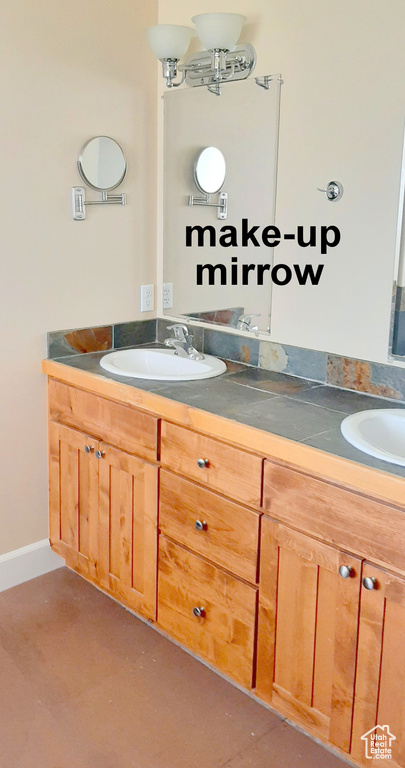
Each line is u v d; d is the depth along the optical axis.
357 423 1.81
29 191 2.38
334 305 2.22
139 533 2.26
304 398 2.11
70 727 1.95
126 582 2.36
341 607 1.67
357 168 2.08
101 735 1.93
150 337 2.87
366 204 2.08
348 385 2.21
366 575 1.59
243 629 1.94
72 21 2.38
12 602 2.54
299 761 1.86
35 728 1.94
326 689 1.75
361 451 1.64
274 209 2.33
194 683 2.15
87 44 2.44
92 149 2.50
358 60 2.03
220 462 1.92
